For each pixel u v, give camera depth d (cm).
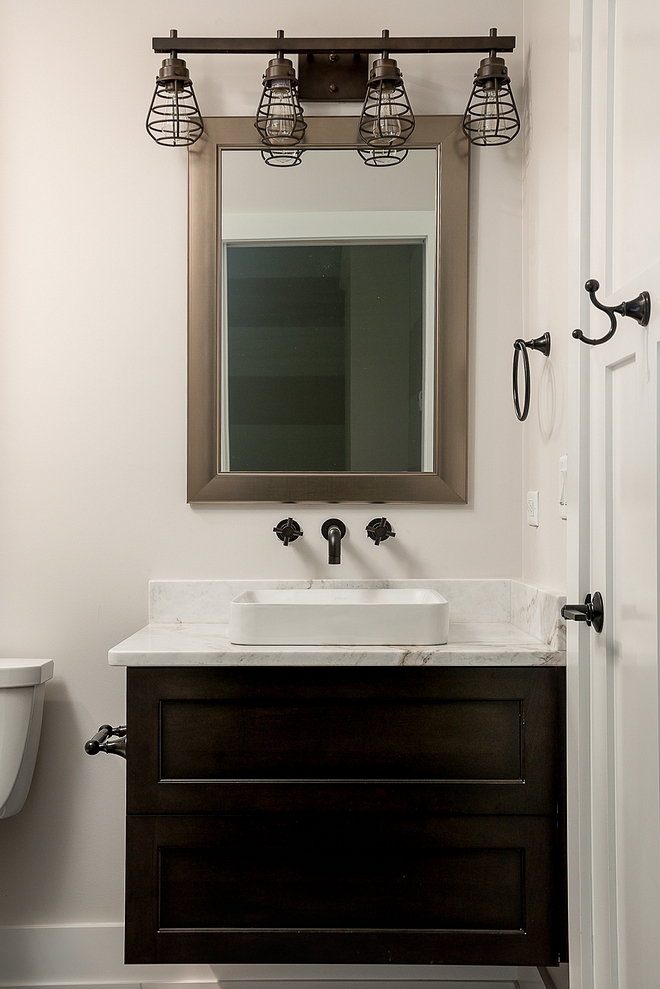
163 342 207
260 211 206
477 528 208
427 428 207
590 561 149
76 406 207
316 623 168
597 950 142
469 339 209
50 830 206
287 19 207
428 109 207
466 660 162
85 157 206
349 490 206
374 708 163
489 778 163
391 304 207
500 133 205
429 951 162
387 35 198
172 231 207
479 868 163
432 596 187
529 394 193
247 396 207
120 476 207
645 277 119
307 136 205
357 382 207
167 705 163
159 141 197
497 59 192
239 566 208
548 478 184
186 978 203
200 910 163
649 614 120
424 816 163
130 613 207
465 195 205
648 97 121
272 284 207
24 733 191
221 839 162
